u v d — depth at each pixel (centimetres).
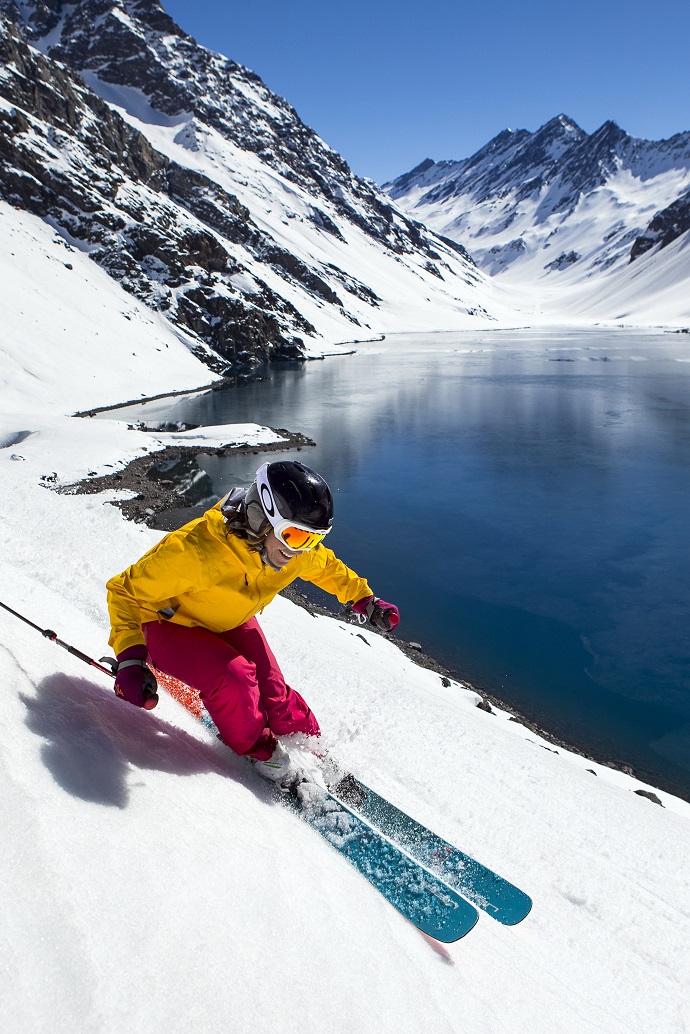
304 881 177
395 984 155
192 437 2891
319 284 11038
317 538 236
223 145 15500
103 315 5256
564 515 2098
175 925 129
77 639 392
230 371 5981
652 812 512
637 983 286
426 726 516
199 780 211
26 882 119
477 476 2570
